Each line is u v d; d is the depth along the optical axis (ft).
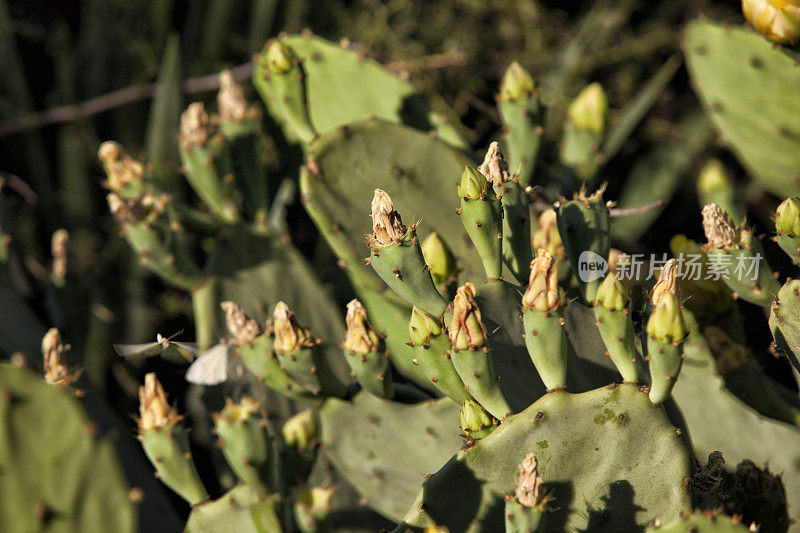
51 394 5.74
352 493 6.81
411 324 5.76
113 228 11.53
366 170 6.66
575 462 5.74
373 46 13.03
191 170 6.95
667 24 14.44
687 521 5.62
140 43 12.32
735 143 7.44
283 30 12.82
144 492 6.28
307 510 5.99
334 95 7.16
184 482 5.98
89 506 5.74
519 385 5.91
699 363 6.62
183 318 11.08
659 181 13.12
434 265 6.06
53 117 11.82
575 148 7.06
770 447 6.57
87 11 12.94
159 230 6.75
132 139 12.62
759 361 7.82
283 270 6.98
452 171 6.70
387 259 5.75
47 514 5.70
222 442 5.98
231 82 7.06
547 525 5.76
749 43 7.20
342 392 6.42
